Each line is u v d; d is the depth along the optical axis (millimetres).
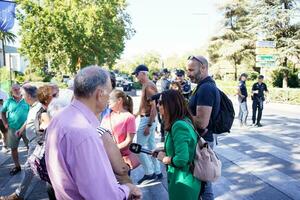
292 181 6273
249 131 11875
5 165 7609
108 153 2654
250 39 43250
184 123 3254
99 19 28047
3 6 9164
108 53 33000
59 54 24672
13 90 6766
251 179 6430
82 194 1960
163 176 6602
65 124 2039
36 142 4863
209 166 3242
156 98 3838
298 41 31812
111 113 4430
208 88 3881
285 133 11375
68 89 4852
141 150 3500
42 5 25953
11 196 5109
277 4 33344
